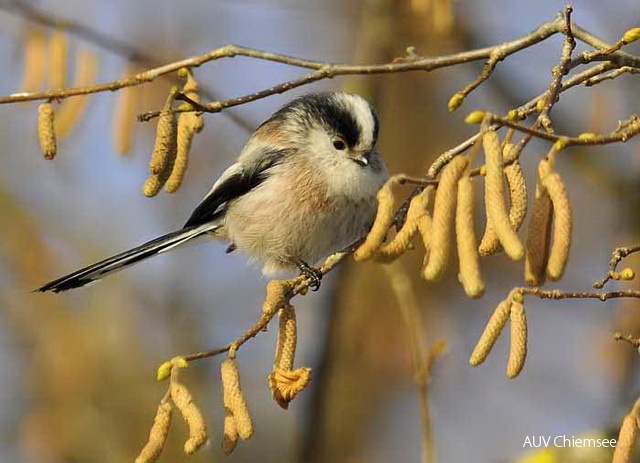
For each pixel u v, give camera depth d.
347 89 13.56
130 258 10.27
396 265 10.97
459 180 6.05
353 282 13.54
